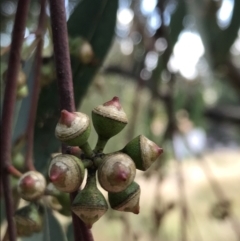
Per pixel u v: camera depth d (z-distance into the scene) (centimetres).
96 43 17
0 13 25
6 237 12
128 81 33
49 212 13
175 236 41
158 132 32
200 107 32
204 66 23
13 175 12
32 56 16
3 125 12
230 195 55
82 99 16
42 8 14
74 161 8
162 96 28
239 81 31
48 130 16
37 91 14
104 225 41
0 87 16
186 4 24
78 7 17
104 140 9
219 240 42
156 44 26
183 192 25
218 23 25
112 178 8
